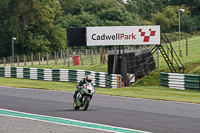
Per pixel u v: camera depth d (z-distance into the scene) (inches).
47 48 5767.7
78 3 7337.6
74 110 1138.0
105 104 1312.7
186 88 2049.7
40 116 1007.6
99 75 2341.3
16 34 5565.9
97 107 1221.1
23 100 1407.5
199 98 1610.5
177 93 1822.1
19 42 5748.0
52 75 2721.5
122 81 2407.7
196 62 2795.3
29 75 2874.0
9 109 1146.0
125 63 2407.7
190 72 2571.4
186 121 943.7
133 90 1991.9
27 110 1126.4
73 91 1849.2
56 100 1427.2
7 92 1737.2
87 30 2365.9
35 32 5851.4
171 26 7775.6
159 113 1087.6
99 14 6766.7
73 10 7377.0
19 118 973.8
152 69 2775.6
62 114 1045.2
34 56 5452.8
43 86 2215.8
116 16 6678.2
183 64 2792.8
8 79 2792.8
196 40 5108.3
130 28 2389.3
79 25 6378.0
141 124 888.9
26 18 5733.3
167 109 1190.9
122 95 1646.2
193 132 799.7
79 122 912.9
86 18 6481.3
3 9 5659.5
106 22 6417.3
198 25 7815.0
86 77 1138.0
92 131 803.4
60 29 6038.4
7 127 848.9
